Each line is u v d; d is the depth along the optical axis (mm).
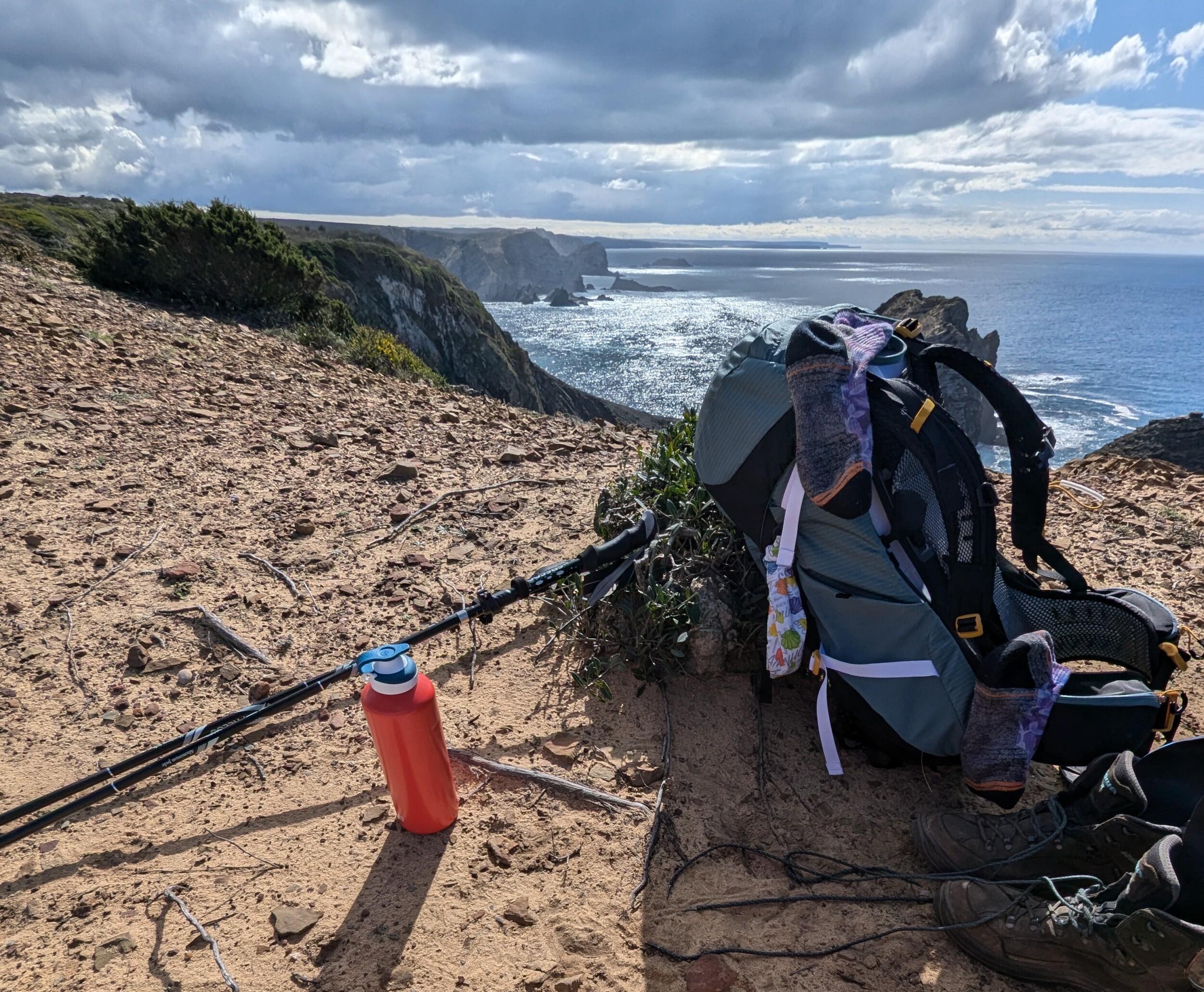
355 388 7633
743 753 2750
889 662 2387
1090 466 6410
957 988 1937
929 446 2279
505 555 4004
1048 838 2055
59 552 3756
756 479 2613
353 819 2432
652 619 2990
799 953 2018
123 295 11234
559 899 2172
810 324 2387
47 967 1939
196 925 2055
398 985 1908
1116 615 2541
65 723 2750
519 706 2943
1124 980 1752
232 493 4578
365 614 3463
